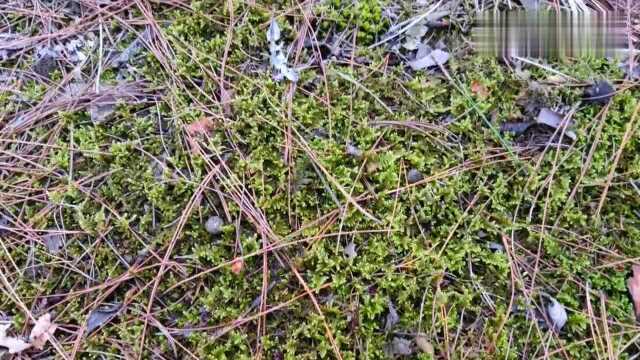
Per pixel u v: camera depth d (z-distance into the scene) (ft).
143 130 1.50
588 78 1.51
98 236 1.42
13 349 1.34
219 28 1.59
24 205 1.44
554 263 1.38
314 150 1.46
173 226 1.42
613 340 1.33
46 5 1.63
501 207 1.42
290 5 1.60
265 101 1.51
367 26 1.57
